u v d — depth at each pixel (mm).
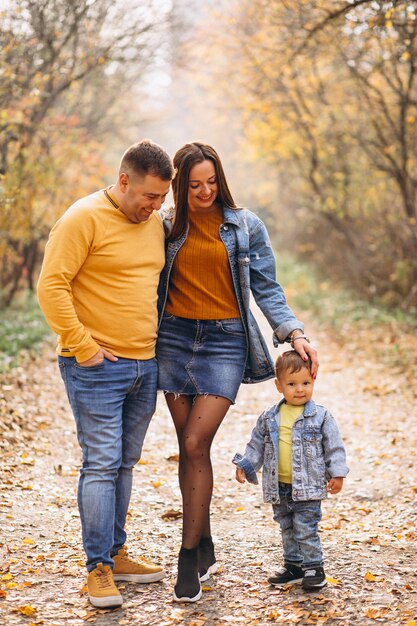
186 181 4184
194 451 4137
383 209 16312
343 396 10250
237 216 4312
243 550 4902
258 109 17156
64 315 3900
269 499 4234
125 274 4078
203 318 4281
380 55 13398
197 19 17297
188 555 4094
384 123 14836
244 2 15906
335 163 17266
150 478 6621
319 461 4188
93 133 21750
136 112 27375
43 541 4910
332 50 13914
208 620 3852
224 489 6496
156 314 4238
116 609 3963
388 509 5969
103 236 4016
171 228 4289
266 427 4309
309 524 4195
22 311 15094
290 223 27422
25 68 12336
